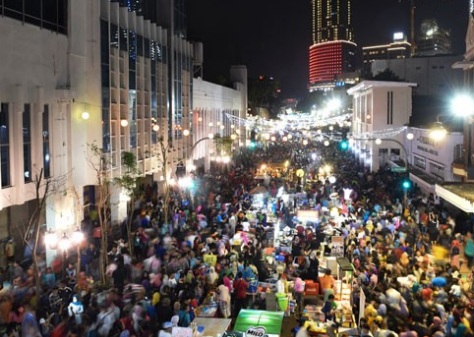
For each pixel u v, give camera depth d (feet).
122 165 90.94
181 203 101.96
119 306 50.26
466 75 94.48
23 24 63.72
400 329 47.57
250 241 74.18
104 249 63.36
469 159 92.79
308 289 61.11
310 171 148.46
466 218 89.30
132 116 102.63
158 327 47.98
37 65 66.95
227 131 206.18
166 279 55.67
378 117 171.73
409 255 68.59
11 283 54.29
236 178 129.49
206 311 52.75
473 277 61.52
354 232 77.51
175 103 132.05
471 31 90.84
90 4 82.02
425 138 129.90
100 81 85.20
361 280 57.88
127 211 91.50
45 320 46.85
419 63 216.13
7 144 61.41
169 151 111.45
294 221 88.28
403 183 100.17
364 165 184.03
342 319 53.83
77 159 78.02
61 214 71.20
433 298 51.98
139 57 107.45
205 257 64.39
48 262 67.72
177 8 134.62
